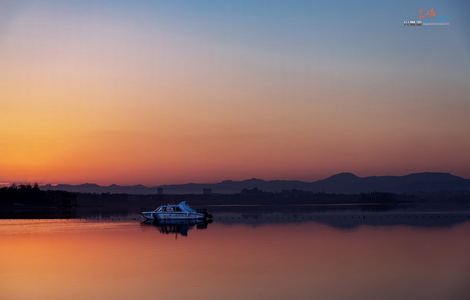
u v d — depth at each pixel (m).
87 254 45.00
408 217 94.69
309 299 27.66
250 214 117.88
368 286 30.47
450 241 51.75
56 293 29.59
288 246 48.88
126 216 115.06
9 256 44.34
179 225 80.44
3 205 169.25
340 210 140.62
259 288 30.16
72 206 192.38
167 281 32.28
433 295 28.27
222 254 43.84
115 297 28.53
